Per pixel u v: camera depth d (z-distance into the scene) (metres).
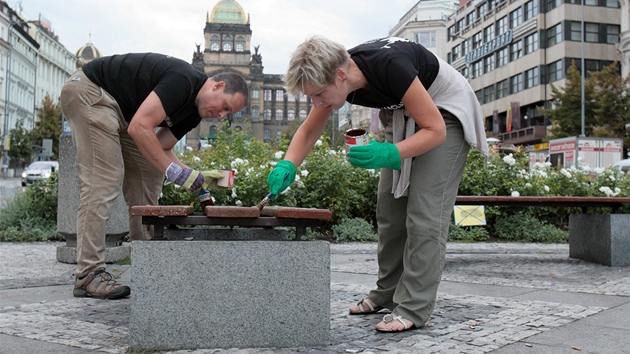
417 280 2.96
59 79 91.81
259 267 2.54
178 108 3.43
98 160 3.74
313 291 2.58
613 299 3.85
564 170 9.79
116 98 3.75
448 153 3.00
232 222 2.58
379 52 2.75
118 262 5.59
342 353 2.47
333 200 8.45
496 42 51.59
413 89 2.71
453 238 8.69
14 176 53.88
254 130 114.50
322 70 2.59
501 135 51.22
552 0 44.09
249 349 2.50
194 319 2.51
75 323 3.04
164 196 7.66
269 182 2.78
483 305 3.59
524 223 8.77
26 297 3.80
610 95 32.38
